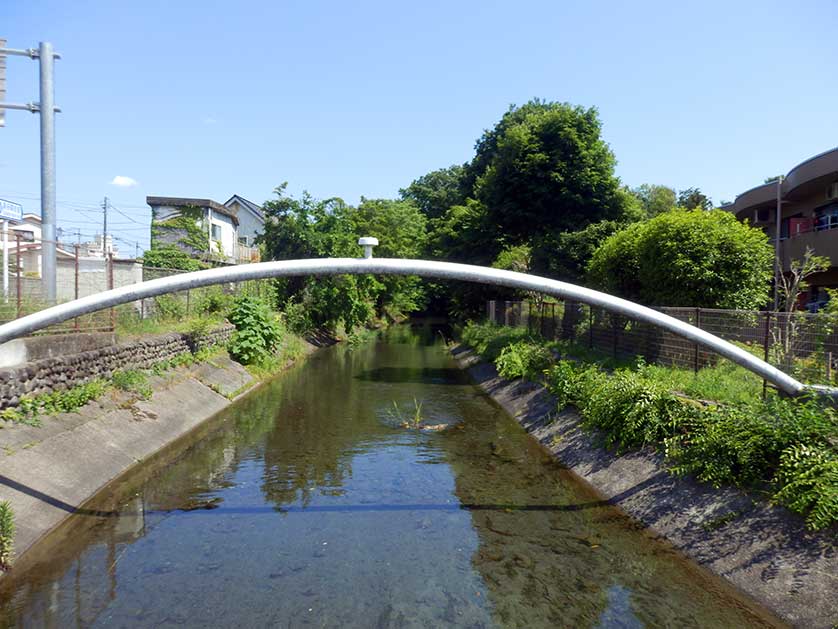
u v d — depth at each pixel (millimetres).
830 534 4809
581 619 4852
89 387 9273
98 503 7320
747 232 10883
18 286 8664
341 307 29344
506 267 22266
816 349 7242
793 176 17578
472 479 8562
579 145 23406
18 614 4832
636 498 7055
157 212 29453
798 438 5543
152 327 13789
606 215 23406
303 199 28250
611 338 13008
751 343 8516
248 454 9789
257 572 5664
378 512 7289
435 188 60625
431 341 33625
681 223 11156
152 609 4949
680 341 9742
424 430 11641
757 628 4605
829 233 15906
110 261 11578
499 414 13320
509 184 24594
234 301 19188
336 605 5070
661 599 5145
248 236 41500
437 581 5527
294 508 7391
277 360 19938
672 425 7371
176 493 7867
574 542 6379
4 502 5844
